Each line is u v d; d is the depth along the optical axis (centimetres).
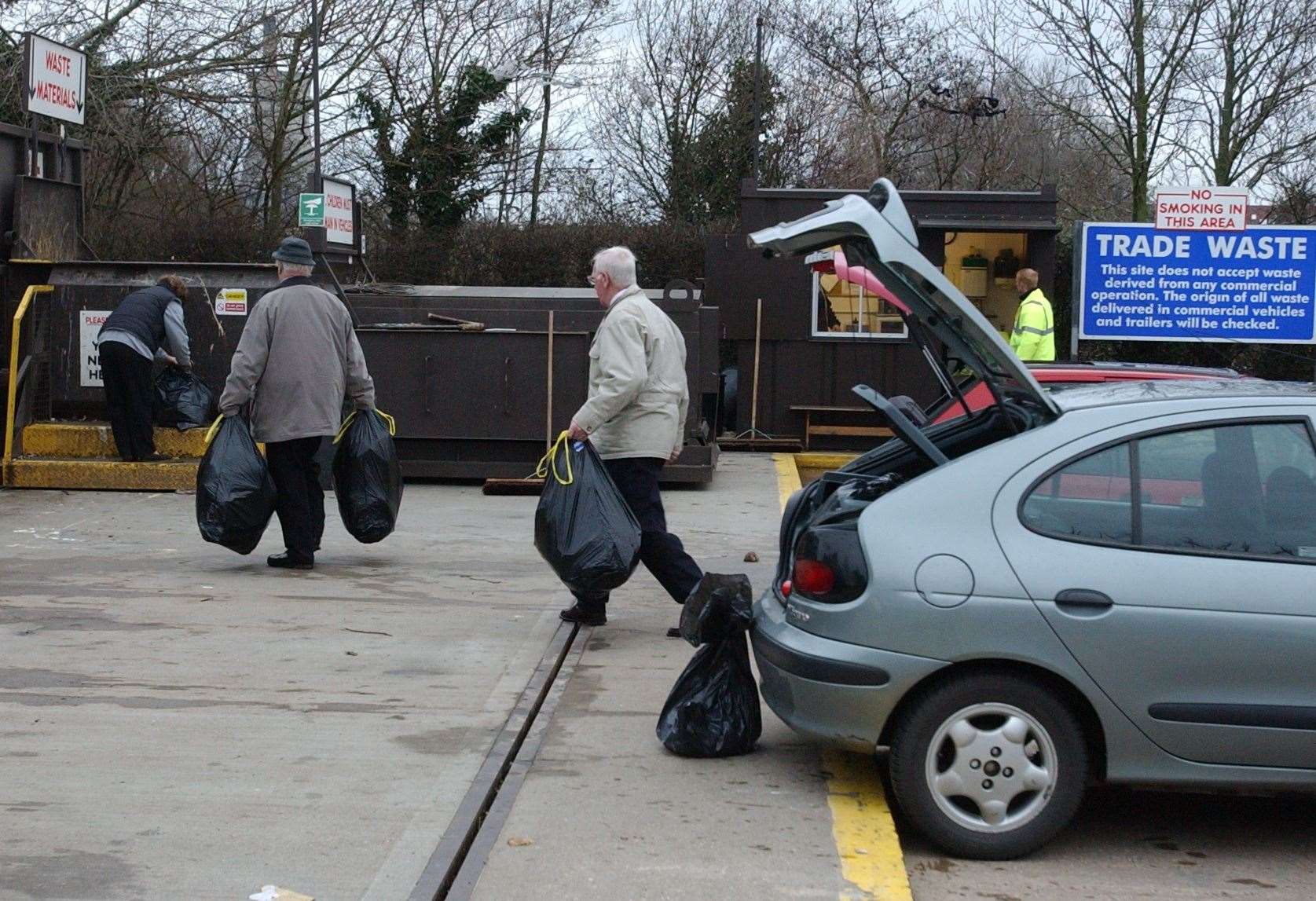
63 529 949
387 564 859
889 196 457
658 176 2805
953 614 424
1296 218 2059
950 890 412
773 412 1444
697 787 477
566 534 656
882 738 438
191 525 973
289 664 625
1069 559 425
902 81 2778
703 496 1128
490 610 739
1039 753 428
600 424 659
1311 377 1809
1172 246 1594
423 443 1179
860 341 1427
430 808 452
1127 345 1838
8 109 1881
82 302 1150
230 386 800
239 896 384
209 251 2042
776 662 459
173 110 2092
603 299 675
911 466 528
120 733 524
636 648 665
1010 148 2753
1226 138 2048
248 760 497
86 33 1973
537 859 412
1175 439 436
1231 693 419
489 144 2466
